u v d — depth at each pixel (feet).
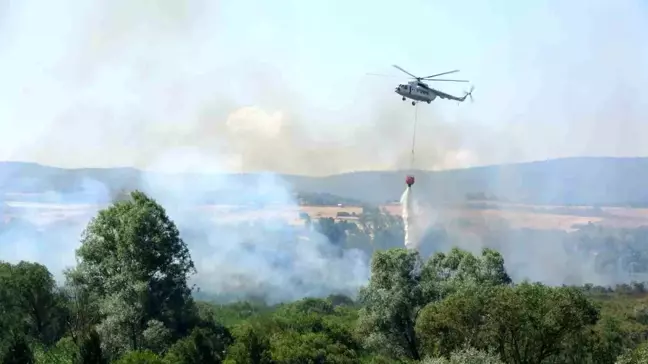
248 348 163.32
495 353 164.04
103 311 181.16
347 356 193.36
